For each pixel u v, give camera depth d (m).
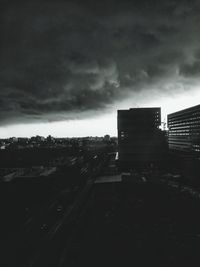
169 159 155.62
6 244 54.25
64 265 45.28
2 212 76.69
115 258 47.12
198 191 95.44
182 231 58.75
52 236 57.97
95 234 58.44
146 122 156.25
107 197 90.75
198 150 146.50
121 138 158.50
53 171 144.88
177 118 182.88
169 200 83.94
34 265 45.47
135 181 113.50
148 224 63.66
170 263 44.84
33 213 75.88
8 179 122.31
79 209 78.69
